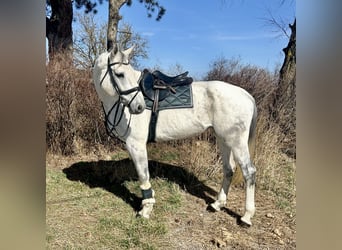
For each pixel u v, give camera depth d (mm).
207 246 3041
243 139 3266
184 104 3381
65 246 2885
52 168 4820
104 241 3023
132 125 3334
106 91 3154
